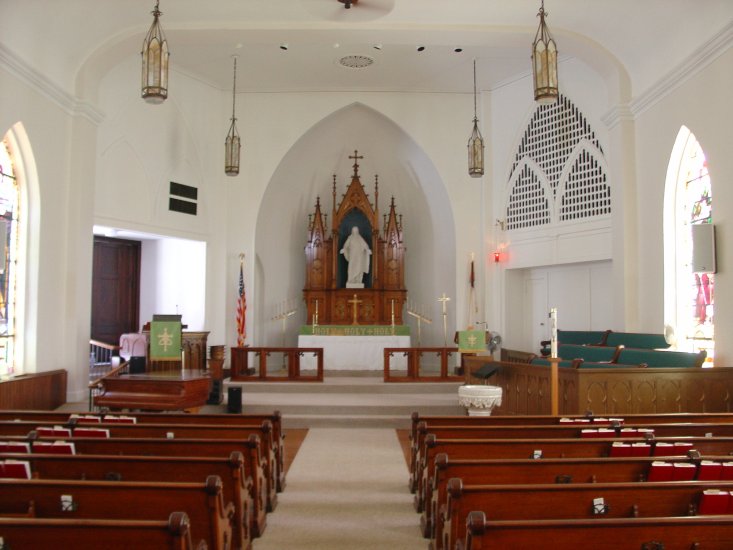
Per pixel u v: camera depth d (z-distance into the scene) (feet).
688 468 14.84
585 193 48.06
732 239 30.58
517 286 55.01
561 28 39.88
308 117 55.72
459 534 12.53
